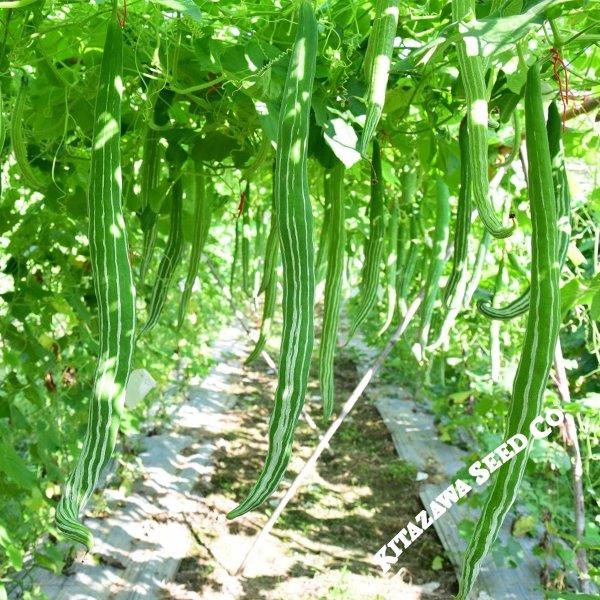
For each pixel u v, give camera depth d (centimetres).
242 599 452
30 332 312
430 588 477
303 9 137
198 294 767
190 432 738
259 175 348
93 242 128
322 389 182
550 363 121
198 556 495
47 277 343
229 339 1246
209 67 192
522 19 118
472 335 577
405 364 909
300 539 536
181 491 589
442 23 210
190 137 239
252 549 462
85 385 362
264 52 188
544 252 124
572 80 225
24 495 307
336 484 646
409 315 328
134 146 255
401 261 310
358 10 213
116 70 135
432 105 244
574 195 355
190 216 278
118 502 536
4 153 240
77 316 342
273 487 124
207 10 197
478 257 253
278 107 181
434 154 250
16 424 297
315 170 301
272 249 225
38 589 353
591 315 203
